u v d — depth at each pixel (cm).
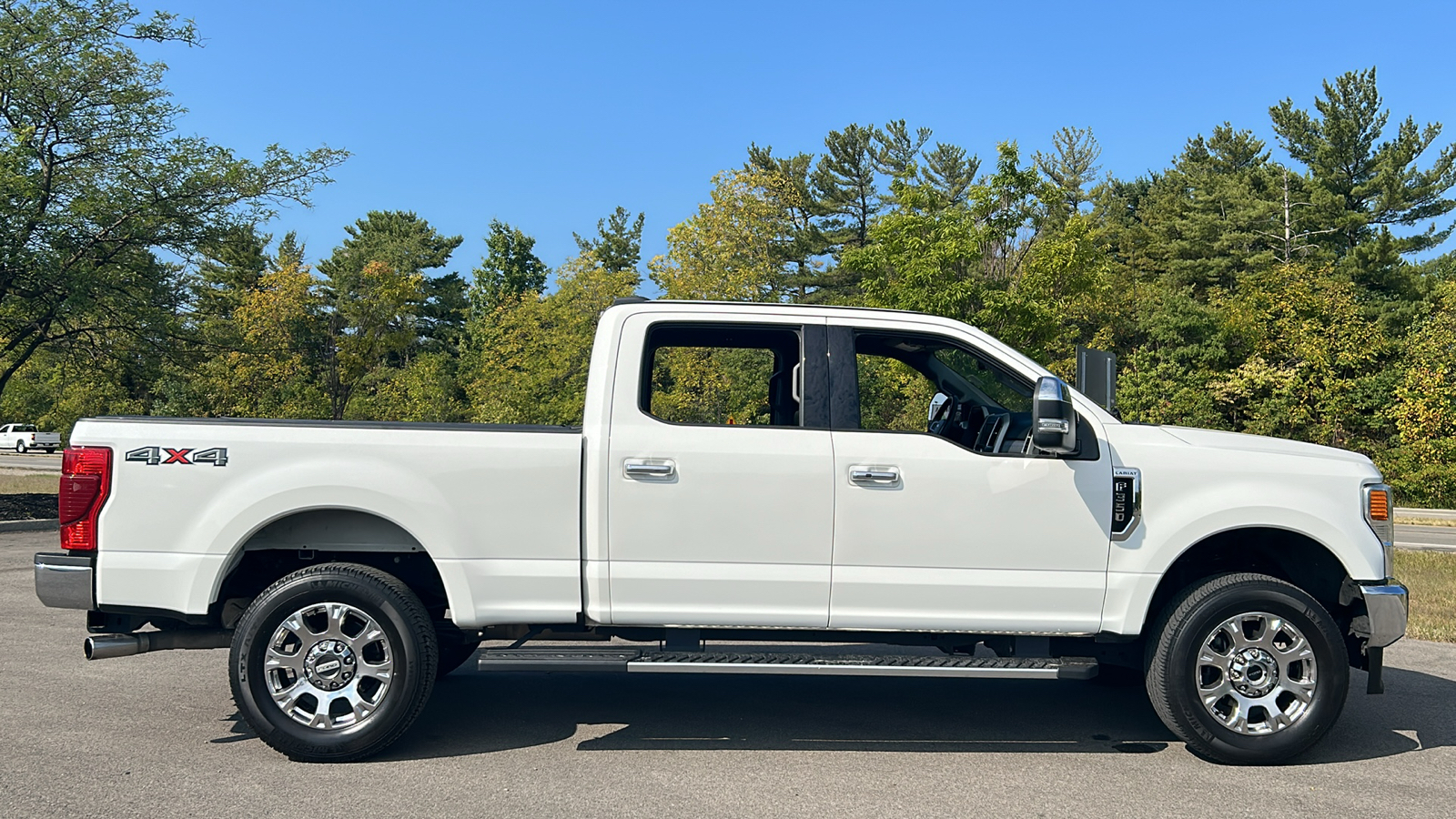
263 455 462
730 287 3709
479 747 481
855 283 4994
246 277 5488
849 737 507
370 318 4875
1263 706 471
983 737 512
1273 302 3209
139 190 1609
